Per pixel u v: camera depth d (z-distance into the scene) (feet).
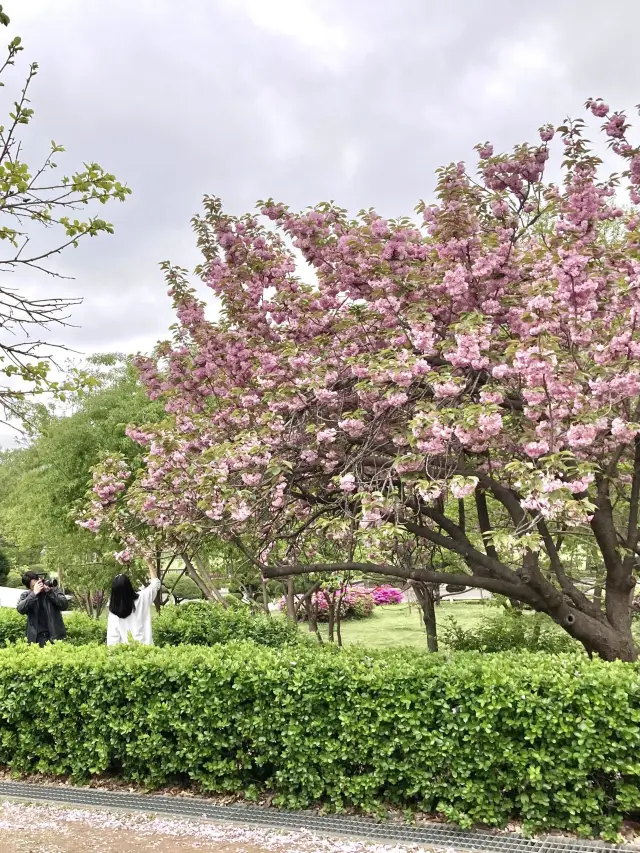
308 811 12.84
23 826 12.85
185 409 20.26
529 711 11.41
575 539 22.93
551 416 12.41
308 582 32.58
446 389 12.83
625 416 13.79
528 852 10.92
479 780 11.80
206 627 21.86
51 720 15.26
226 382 19.69
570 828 11.39
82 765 14.93
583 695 11.20
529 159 17.81
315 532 19.53
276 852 11.35
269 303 18.74
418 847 11.32
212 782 13.76
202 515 17.31
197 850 11.55
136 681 14.43
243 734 13.43
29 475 39.01
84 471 32.24
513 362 12.79
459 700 12.03
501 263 15.40
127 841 12.02
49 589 20.83
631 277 13.47
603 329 14.29
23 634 25.55
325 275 18.02
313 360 16.76
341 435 15.74
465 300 15.34
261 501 16.35
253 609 29.81
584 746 11.10
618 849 10.73
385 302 15.20
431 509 16.48
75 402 34.60
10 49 9.46
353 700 12.61
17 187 10.40
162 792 14.21
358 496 13.75
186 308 20.74
